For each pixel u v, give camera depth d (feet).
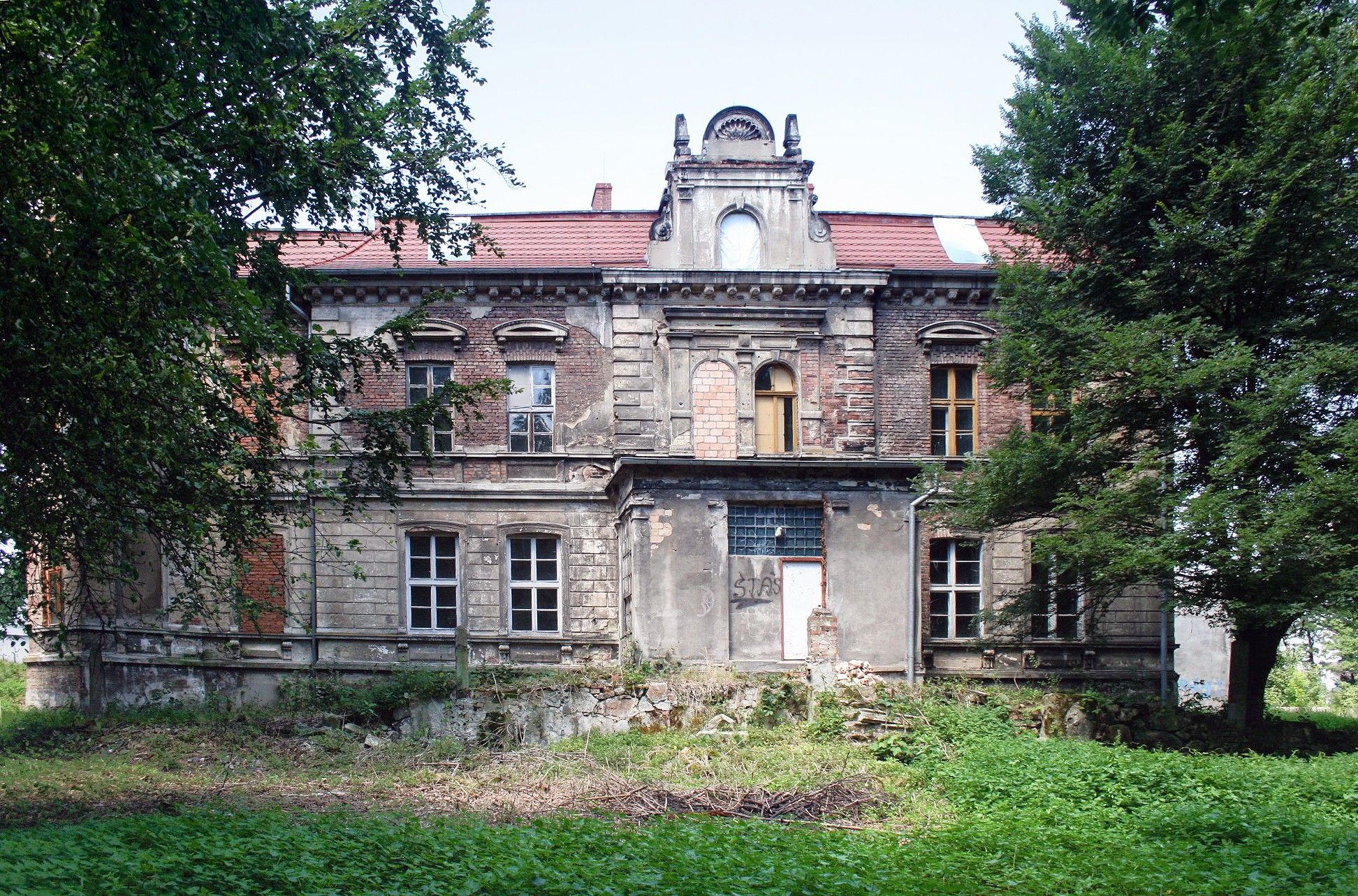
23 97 39.68
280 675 92.63
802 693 76.33
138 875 35.40
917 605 91.20
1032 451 81.87
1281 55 73.41
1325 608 72.64
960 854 43.75
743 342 95.66
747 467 88.63
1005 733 72.59
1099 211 80.74
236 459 57.16
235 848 38.55
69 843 39.24
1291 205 75.51
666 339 95.40
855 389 96.22
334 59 62.85
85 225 40.75
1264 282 78.07
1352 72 73.15
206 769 67.05
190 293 44.78
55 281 41.16
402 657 94.84
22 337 41.37
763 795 56.49
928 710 74.38
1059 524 88.17
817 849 43.62
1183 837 46.88
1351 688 155.63
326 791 59.77
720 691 76.54
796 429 95.66
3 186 40.09
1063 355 83.25
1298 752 81.05
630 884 35.65
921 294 99.09
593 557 96.89
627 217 105.70
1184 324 79.25
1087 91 83.97
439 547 97.30
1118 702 83.41
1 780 61.00
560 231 103.81
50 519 50.01
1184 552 74.13
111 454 48.21
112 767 66.90
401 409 68.85
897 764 65.67
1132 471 78.59
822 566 89.81
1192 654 125.08
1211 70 79.05
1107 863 41.96
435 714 78.28
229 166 59.00
